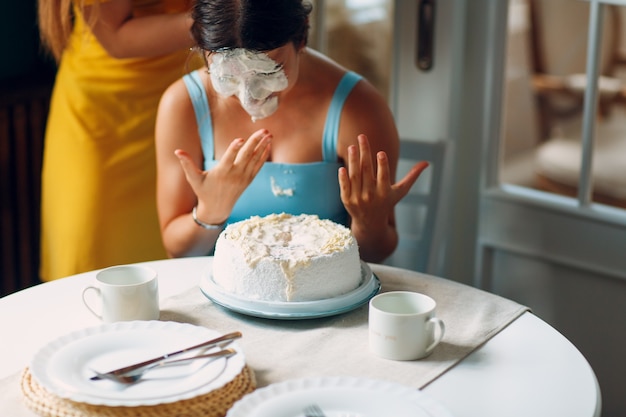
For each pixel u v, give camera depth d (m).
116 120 2.08
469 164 2.21
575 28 2.01
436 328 1.27
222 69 1.44
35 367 1.09
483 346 1.24
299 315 1.27
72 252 2.13
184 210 1.74
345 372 1.15
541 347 1.24
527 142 2.14
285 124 1.71
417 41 2.17
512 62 2.12
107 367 1.12
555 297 2.14
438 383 1.14
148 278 1.32
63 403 1.04
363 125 1.70
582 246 2.05
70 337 1.18
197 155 1.74
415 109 2.23
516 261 2.20
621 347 2.05
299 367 1.17
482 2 2.10
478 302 1.38
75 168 2.10
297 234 1.38
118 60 2.05
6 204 2.59
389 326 1.18
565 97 2.06
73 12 2.14
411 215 2.29
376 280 1.40
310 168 1.69
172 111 1.72
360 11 2.26
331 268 1.30
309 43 2.32
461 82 2.18
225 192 1.54
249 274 1.30
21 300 1.38
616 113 1.99
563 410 1.08
